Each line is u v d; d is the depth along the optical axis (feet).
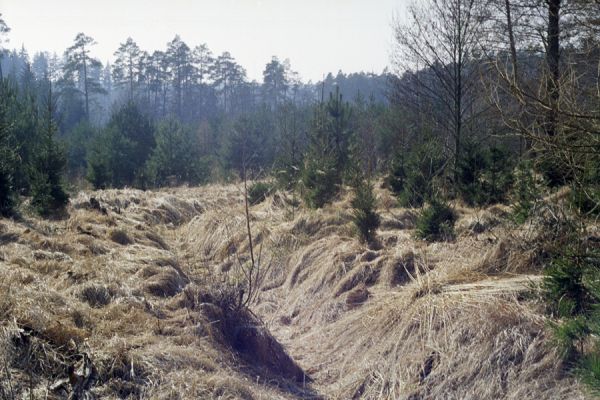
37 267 24.17
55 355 16.87
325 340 25.49
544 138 18.85
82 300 21.62
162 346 19.02
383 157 61.26
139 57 203.41
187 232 44.80
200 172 80.84
